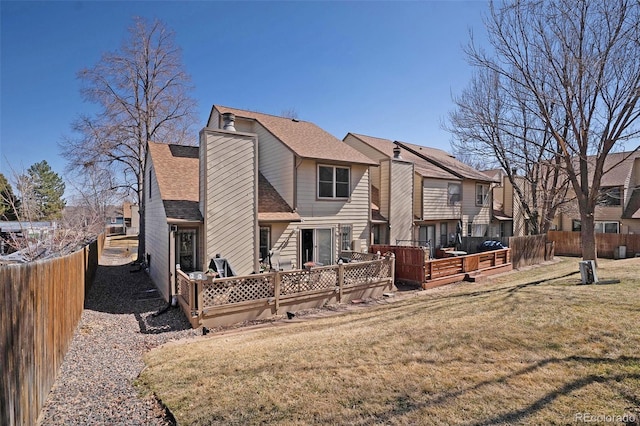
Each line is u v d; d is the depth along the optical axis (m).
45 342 4.11
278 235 12.49
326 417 3.34
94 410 3.73
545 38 12.06
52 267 4.66
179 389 4.12
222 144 10.25
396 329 6.20
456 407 3.38
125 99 20.05
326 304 9.75
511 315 6.43
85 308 9.28
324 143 15.01
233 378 4.36
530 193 23.28
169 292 9.60
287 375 4.37
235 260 10.43
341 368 4.48
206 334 7.36
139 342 6.71
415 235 17.95
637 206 21.28
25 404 3.25
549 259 18.66
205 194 9.92
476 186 22.14
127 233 46.53
